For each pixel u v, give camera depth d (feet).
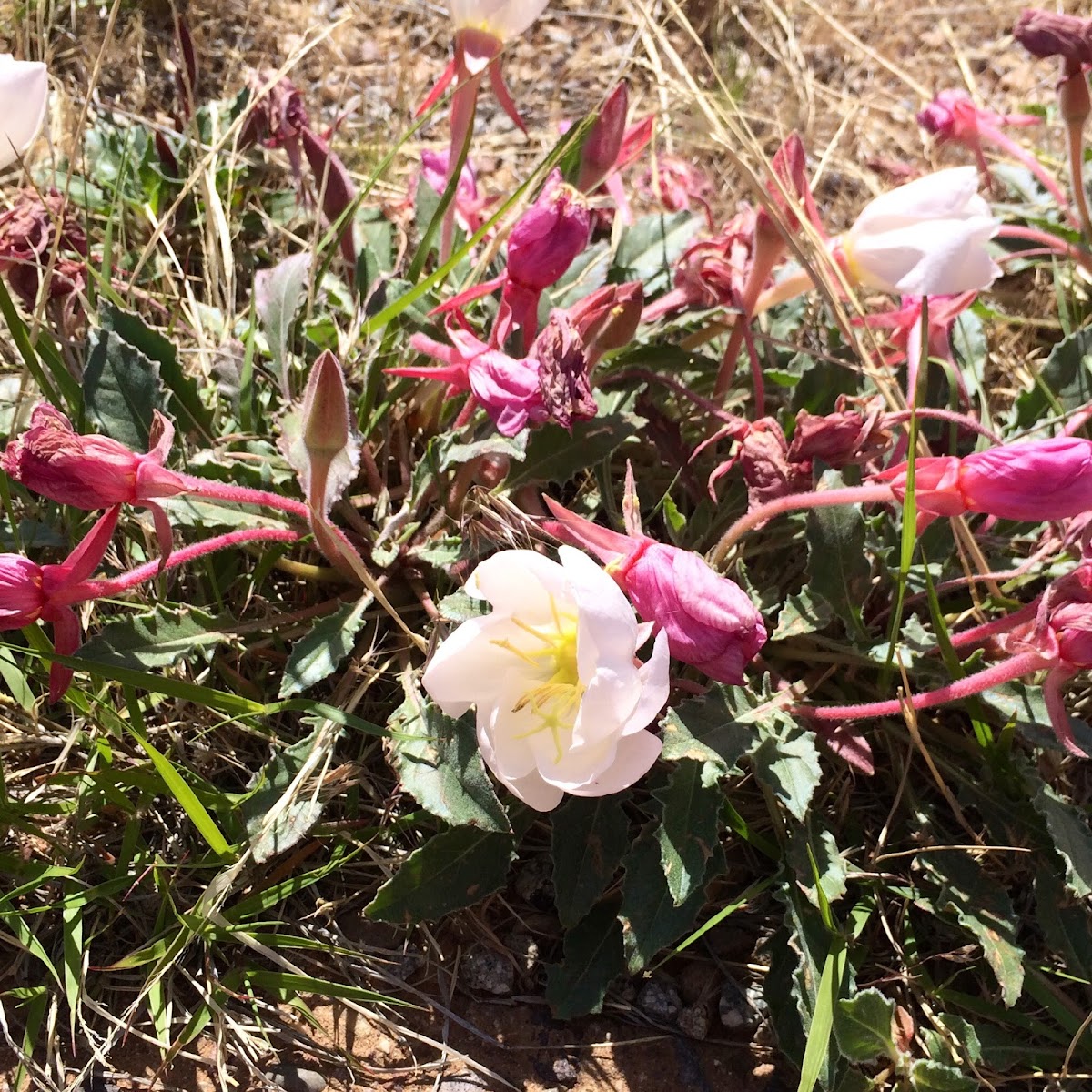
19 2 2.10
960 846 1.36
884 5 2.93
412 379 1.63
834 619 1.55
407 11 2.62
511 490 1.49
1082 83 1.69
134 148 2.04
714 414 1.61
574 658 1.14
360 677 1.48
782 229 1.47
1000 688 1.42
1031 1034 1.36
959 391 1.79
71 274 1.58
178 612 1.42
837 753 1.40
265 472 1.52
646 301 1.83
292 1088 1.27
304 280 1.61
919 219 1.45
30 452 1.17
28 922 1.33
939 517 1.56
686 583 1.13
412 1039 1.32
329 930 1.37
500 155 2.35
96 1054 1.25
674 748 1.25
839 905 1.42
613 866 1.35
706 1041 1.36
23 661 1.48
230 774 1.46
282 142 1.83
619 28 2.71
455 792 1.28
